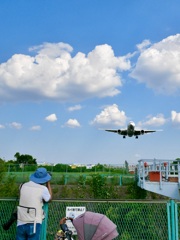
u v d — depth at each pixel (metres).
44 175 6.06
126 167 30.88
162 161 19.19
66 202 6.50
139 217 6.36
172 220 6.24
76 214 6.30
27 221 5.55
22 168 30.28
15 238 6.33
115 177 24.89
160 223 6.30
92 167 31.84
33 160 78.81
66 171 31.44
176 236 6.16
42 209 5.93
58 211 6.45
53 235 6.33
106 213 6.39
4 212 6.44
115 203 6.45
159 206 6.39
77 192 23.11
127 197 22.64
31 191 5.71
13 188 13.81
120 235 6.27
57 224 6.38
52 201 6.46
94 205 6.45
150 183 18.09
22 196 5.71
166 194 17.86
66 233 5.18
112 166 31.23
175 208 6.30
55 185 24.39
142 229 6.29
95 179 23.31
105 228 4.40
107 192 22.75
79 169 31.84
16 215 5.95
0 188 13.48
